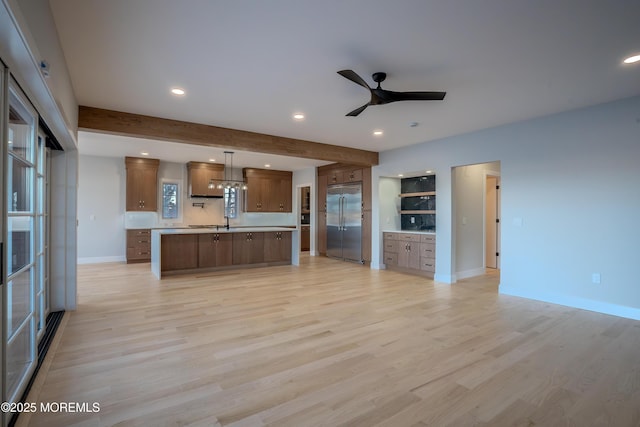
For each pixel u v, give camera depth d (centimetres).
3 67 161
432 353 270
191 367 243
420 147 591
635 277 362
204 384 220
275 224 964
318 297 443
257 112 413
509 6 205
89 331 311
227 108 397
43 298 299
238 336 303
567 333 316
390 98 295
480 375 234
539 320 354
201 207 858
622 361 257
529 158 446
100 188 743
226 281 542
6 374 164
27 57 158
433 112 412
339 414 189
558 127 418
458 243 579
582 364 252
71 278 376
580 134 400
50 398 200
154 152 693
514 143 461
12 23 129
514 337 305
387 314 371
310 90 343
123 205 767
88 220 732
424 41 248
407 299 437
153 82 321
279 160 787
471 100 370
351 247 756
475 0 200
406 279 568
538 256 438
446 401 202
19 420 178
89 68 290
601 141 384
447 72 299
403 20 221
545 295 431
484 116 430
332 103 381
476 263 616
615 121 373
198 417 184
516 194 459
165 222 810
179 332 311
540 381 226
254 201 910
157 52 264
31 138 234
